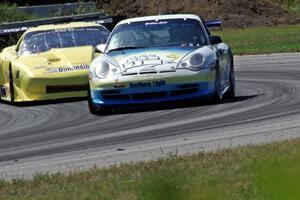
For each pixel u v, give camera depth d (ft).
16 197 68.90
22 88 159.22
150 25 138.21
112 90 125.80
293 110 114.62
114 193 64.59
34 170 85.20
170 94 124.98
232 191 57.31
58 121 128.47
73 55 160.66
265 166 32.63
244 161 71.82
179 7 541.75
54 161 90.22
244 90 153.28
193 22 138.51
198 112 119.96
